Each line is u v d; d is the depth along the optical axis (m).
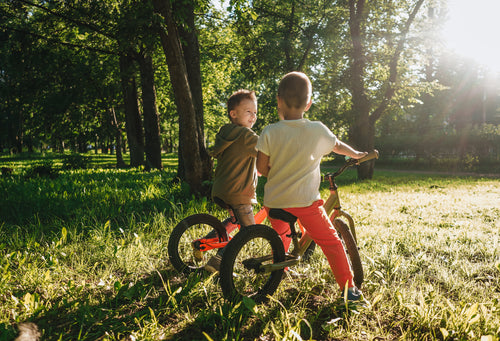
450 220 5.72
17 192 6.37
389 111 16.05
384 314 2.46
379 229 4.84
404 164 28.77
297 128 2.38
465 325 2.16
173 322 2.33
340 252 2.50
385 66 14.68
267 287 2.63
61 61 14.16
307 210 2.42
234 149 2.75
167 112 22.48
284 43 14.54
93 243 3.67
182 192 6.71
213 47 17.34
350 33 14.95
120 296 2.61
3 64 13.93
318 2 15.10
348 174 19.50
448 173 22.05
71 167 18.31
